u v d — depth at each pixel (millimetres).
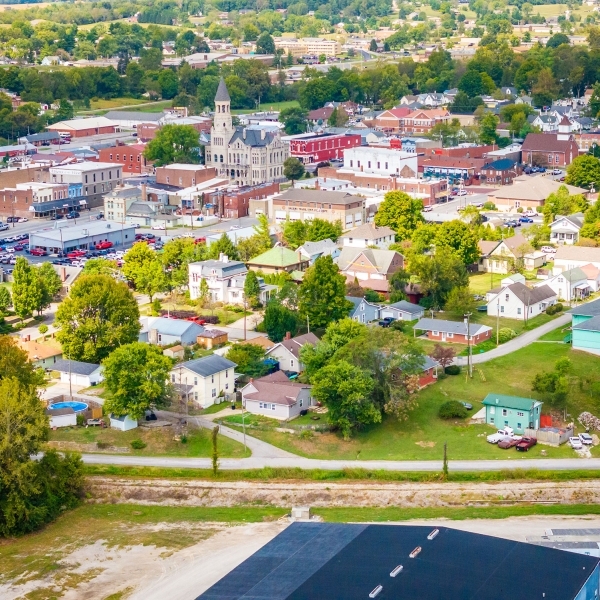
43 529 171250
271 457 189875
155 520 173500
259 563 140875
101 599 149375
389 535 146250
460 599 128750
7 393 175250
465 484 180125
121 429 198000
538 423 197000
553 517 170375
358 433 196375
